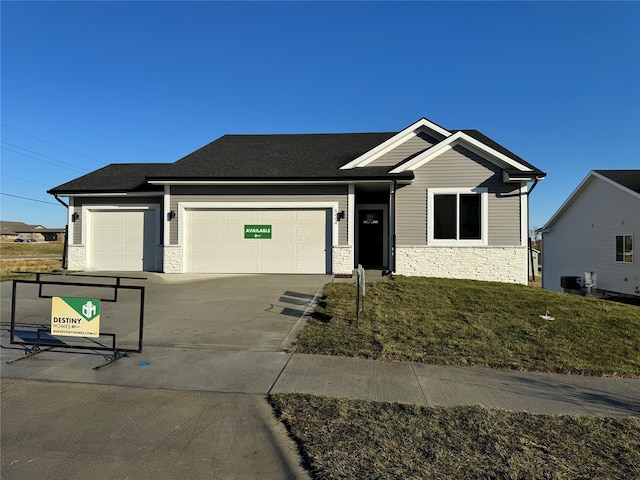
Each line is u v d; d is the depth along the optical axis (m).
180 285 11.05
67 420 3.69
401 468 2.97
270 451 3.21
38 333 5.57
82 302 5.36
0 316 7.62
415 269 13.31
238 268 13.28
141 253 14.61
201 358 5.39
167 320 7.35
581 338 6.52
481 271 13.15
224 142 16.72
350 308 8.02
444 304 8.52
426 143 13.98
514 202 13.09
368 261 15.59
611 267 21.16
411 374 4.96
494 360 5.48
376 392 4.39
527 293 10.06
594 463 3.11
